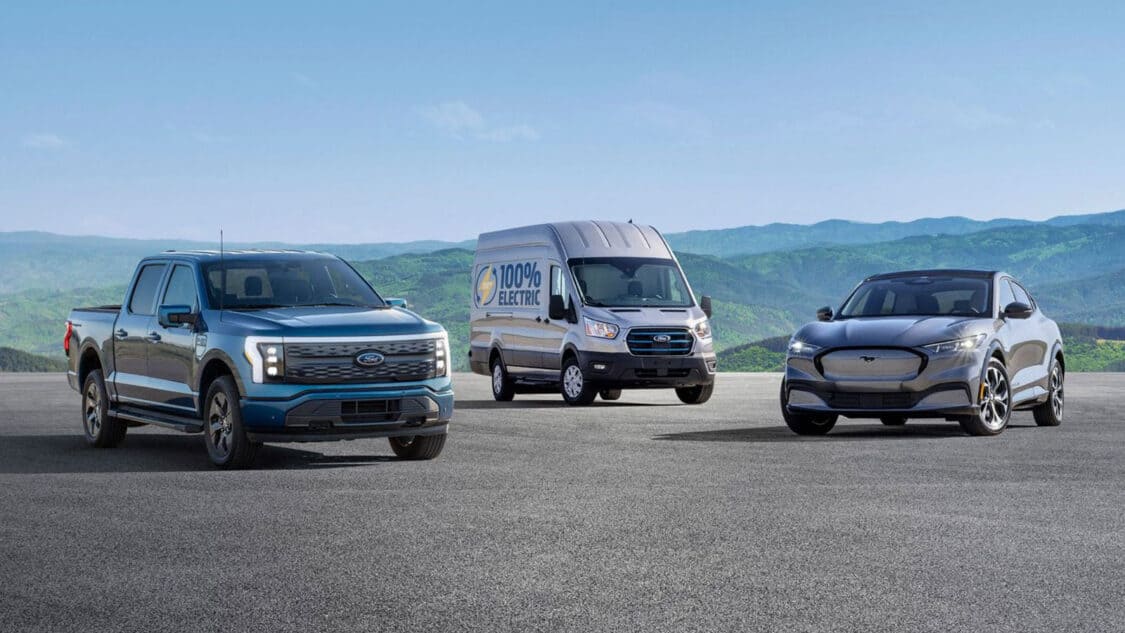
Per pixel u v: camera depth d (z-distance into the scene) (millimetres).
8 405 20797
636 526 8047
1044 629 5402
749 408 19438
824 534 7746
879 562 6855
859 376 13602
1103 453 12227
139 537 7715
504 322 22641
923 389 13453
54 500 9289
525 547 7336
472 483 10172
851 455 12148
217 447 11469
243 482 10289
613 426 15844
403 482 10242
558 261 21062
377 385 11156
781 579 6430
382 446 13320
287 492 9664
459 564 6844
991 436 14039
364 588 6254
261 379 10938
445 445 13367
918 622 5523
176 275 12578
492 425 16016
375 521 8273
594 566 6777
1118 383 29031
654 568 6719
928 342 13516
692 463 11547
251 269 12320
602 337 20016
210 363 11516
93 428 13625
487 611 5762
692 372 20328
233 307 11914
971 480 10250
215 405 11445
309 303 12156
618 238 21562
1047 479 10305
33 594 6176
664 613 5711
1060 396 15977
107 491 9773
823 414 13930
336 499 9273
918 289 15109
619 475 10664
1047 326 15820
